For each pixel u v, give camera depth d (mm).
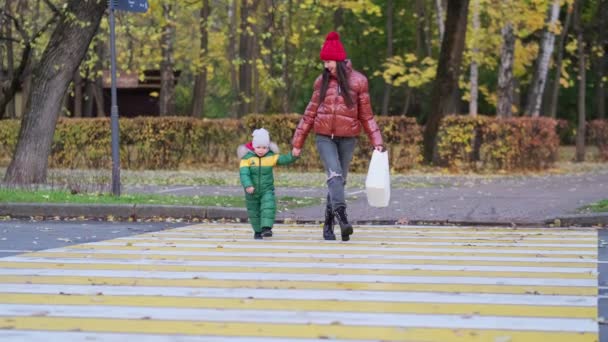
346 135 16797
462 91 80438
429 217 21500
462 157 42812
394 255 15125
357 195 28453
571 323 9797
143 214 22828
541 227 20359
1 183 30000
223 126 46094
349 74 16750
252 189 17266
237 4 64250
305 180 37594
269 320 9922
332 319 9977
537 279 12648
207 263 14203
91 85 64375
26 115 31406
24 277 12875
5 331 9445
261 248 16109
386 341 8977
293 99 80062
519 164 42750
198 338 9109
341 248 16078
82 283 12352
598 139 57656
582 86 58531
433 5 75188
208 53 59594
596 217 20562
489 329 9500
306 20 67000
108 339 9086
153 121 45906
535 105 55844
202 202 23906
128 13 43875
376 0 74312
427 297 11266
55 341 9023
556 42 70188
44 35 46406
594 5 70938
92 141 46312
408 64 75125
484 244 16766
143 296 11367
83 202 23469
